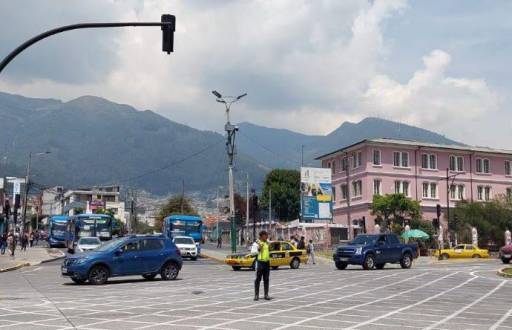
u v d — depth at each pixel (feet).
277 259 114.42
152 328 40.11
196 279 87.61
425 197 256.52
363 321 44.27
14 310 49.29
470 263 147.23
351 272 103.09
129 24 63.72
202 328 40.22
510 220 222.28
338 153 268.41
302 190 211.61
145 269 82.89
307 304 54.90
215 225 445.37
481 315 48.60
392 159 253.65
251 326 41.19
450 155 264.93
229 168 154.92
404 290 69.67
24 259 141.49
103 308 51.06
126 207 582.76
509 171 276.21
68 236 193.98
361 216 249.55
